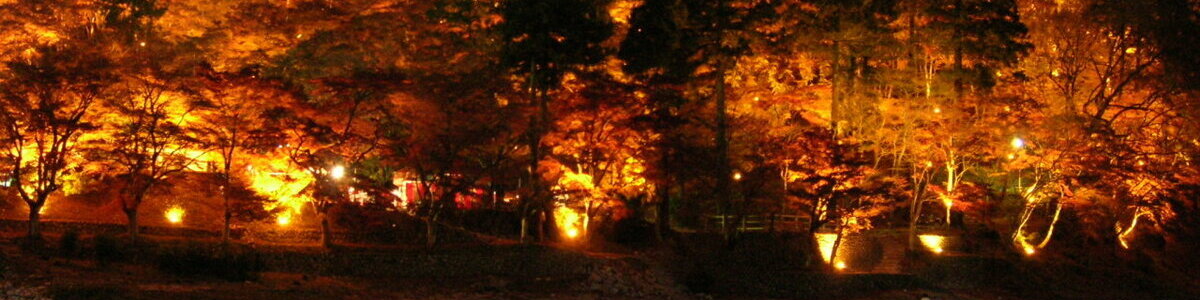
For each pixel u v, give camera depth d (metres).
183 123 34.50
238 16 48.66
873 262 44.41
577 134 38.81
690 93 43.19
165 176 35.94
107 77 32.59
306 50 45.59
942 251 46.06
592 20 41.75
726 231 42.16
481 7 45.75
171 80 33.53
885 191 40.41
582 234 43.53
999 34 44.56
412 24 47.66
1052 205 55.31
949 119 43.31
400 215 40.22
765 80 49.25
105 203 38.94
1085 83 51.03
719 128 42.00
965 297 40.31
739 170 43.81
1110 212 48.44
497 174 37.75
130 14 45.72
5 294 25.08
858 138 44.44
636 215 45.25
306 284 31.80
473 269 36.88
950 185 45.81
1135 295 44.53
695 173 42.09
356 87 34.22
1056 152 45.00
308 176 35.59
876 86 46.75
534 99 38.09
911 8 46.12
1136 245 52.44
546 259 38.00
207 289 28.64
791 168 40.16
